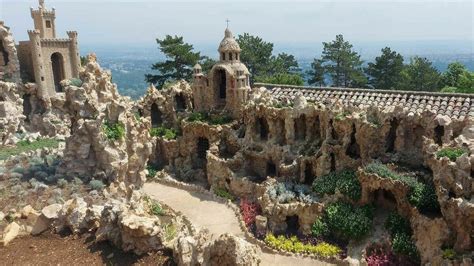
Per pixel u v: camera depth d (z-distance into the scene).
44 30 70.38
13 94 59.38
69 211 27.73
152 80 86.56
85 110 37.09
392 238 33.88
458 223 28.94
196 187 48.81
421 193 33.00
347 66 90.75
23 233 26.94
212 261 21.00
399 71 84.75
